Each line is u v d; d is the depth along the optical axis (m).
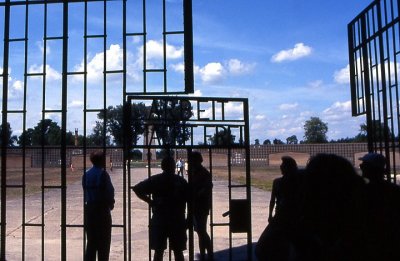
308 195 2.99
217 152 53.88
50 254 8.95
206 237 7.36
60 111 5.91
